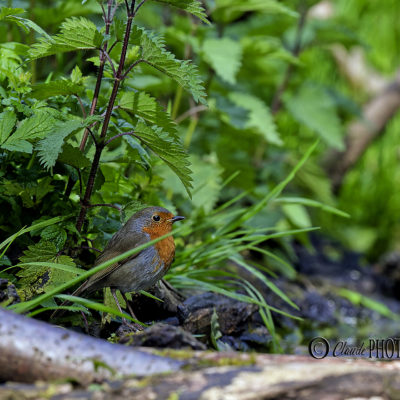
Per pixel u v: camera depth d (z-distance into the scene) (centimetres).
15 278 726
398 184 1881
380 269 1533
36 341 499
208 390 462
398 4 2077
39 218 770
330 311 1219
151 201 878
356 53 1989
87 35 692
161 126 714
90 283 710
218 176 1088
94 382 490
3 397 458
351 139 1828
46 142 667
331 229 1728
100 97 779
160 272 749
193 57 1204
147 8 1227
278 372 481
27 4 991
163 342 557
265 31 1352
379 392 468
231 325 858
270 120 1164
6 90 779
